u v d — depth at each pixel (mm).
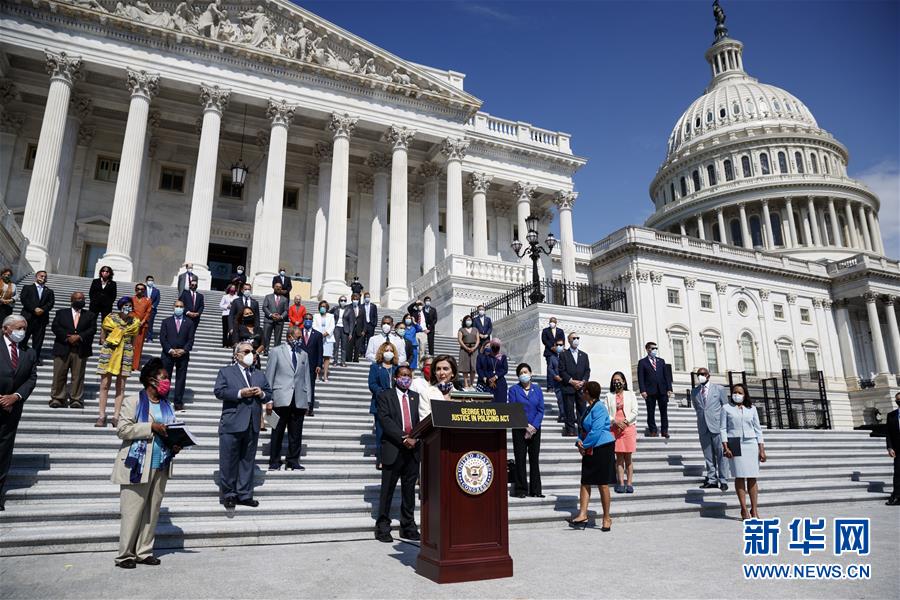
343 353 16609
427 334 18625
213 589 5297
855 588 5547
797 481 12789
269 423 8766
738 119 84062
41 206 24594
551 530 8453
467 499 5875
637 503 9945
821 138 78500
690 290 49875
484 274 26078
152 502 6250
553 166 39750
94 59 26875
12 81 28703
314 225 34969
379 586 5441
